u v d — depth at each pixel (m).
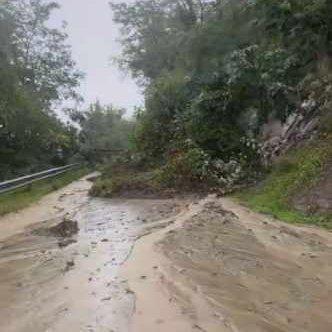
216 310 6.05
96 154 38.09
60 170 26.53
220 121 19.73
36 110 28.14
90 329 5.52
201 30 29.17
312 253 8.76
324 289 6.96
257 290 6.85
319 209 12.16
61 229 10.88
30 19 32.44
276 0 17.73
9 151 28.89
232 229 10.34
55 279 7.33
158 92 24.11
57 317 5.91
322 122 17.28
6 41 24.44
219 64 24.28
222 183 16.72
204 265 7.86
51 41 34.09
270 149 18.89
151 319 5.75
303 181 13.75
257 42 25.33
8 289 6.98
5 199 16.75
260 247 9.02
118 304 6.21
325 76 19.39
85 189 20.38
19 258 8.62
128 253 8.54
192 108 20.38
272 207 13.15
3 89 24.11
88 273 7.52
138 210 13.44
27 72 31.81
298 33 17.64
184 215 12.05
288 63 19.28
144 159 23.28
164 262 7.93
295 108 19.48
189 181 17.00
